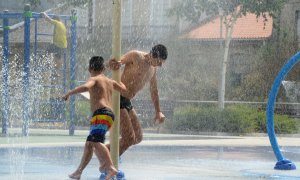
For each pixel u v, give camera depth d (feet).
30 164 38.88
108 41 130.21
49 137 70.03
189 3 119.55
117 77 30.73
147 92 109.91
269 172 37.27
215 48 134.51
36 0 136.87
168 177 33.58
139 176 33.78
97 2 131.23
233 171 37.52
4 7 146.72
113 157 30.63
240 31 141.38
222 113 98.27
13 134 73.67
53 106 90.53
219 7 117.29
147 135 82.89
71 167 37.27
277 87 39.24
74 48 77.36
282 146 61.57
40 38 132.16
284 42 133.18
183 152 51.85
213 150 54.60
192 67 132.16
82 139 66.95
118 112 30.53
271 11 121.08
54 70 112.57
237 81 134.21
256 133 96.02
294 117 115.55
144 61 32.42
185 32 135.95
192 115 98.63
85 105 97.81
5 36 78.38
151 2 133.90
